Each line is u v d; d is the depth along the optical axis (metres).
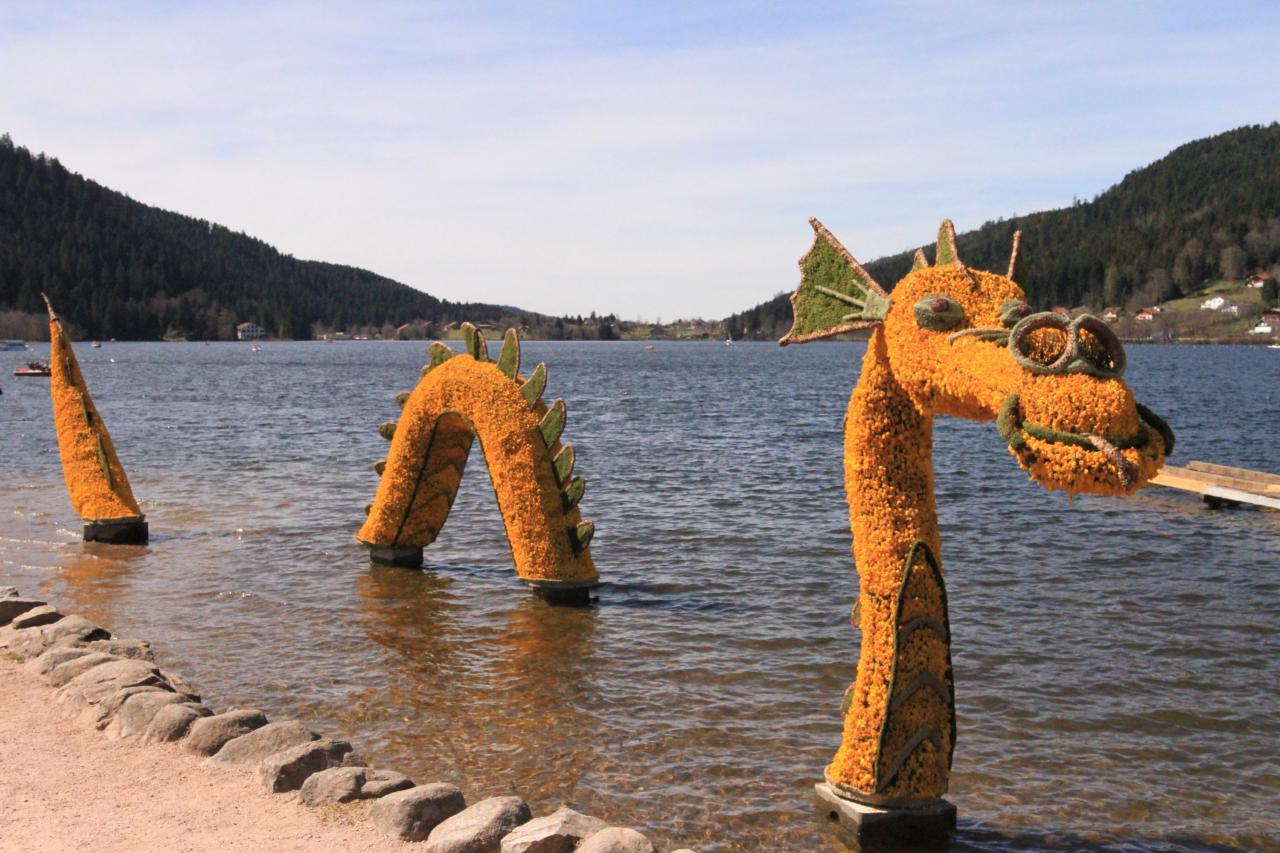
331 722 11.41
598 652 13.81
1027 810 9.62
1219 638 14.45
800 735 11.19
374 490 27.25
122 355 166.25
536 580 15.96
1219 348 184.50
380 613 15.57
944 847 8.87
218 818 7.95
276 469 31.55
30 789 8.44
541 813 9.42
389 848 7.54
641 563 18.91
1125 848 8.96
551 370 117.81
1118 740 11.15
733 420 50.09
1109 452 6.73
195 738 9.32
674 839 8.98
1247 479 26.42
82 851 7.34
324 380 92.19
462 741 10.94
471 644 14.12
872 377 8.54
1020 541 20.64
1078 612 15.70
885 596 8.64
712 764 10.45
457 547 20.31
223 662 13.32
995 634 14.63
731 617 15.43
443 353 17.67
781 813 9.44
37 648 12.04
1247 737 11.24
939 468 31.17
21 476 29.59
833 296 8.95
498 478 16.12
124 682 10.46
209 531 21.62
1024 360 7.20
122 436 41.72
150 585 17.12
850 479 8.76
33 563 18.61
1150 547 20.09
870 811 8.80
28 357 146.50
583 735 11.12
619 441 40.12
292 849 7.46
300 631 14.67
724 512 24.02
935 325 8.16
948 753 8.85
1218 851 8.93
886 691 8.70
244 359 150.38
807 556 19.44
